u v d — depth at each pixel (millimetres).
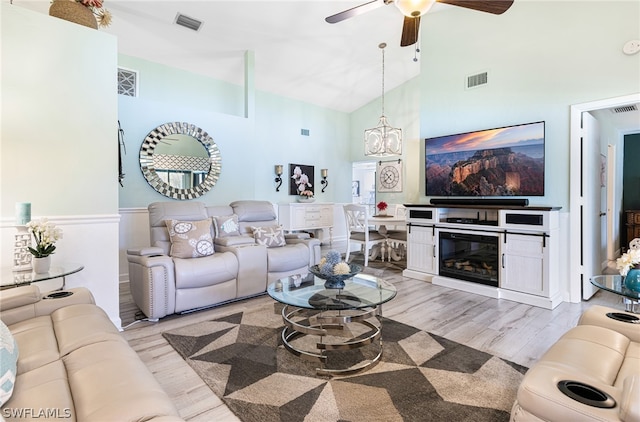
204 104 5559
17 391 1132
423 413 1680
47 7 3602
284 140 6848
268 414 1676
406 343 2480
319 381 1978
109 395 1071
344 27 4684
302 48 5172
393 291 2533
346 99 7340
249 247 3596
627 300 2158
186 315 3102
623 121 5195
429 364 2172
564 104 3443
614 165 5547
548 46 3533
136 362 1357
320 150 7500
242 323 2887
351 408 1724
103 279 2691
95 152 2641
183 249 3303
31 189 2379
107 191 2707
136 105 4457
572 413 1006
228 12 4113
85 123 2592
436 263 4180
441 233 4129
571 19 3383
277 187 6734
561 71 3455
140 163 4496
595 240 3854
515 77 3771
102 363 1301
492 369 2104
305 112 7203
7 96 2285
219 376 2031
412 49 5426
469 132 4109
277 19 4340
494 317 3020
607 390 1097
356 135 7930
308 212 6762
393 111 7117
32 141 2379
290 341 2518
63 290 2145
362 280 2865
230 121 5316
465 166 4156
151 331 2717
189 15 4098
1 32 2252
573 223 3408
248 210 4309
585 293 3502
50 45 2436
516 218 3441
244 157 5488
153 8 3920
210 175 5129
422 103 4695
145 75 4930
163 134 4676
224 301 3359
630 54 3053
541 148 3531
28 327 1681
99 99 2654
